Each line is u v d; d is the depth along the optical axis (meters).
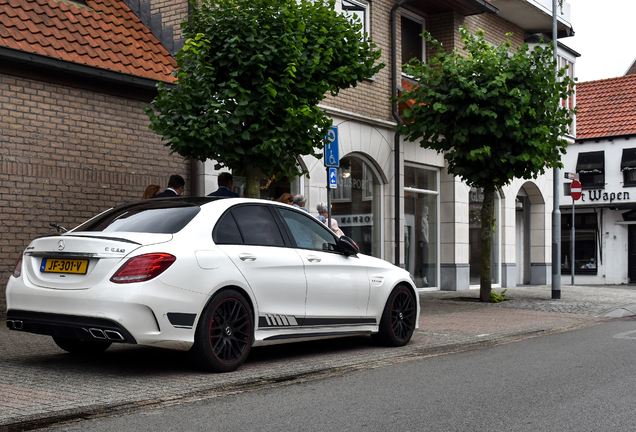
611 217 32.59
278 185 14.69
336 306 7.75
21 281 6.39
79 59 11.47
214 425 4.69
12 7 11.48
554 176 17.02
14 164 10.68
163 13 13.95
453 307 14.38
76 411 4.91
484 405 5.39
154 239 6.18
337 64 10.86
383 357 7.77
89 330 5.93
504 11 21.58
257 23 9.81
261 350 8.27
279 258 7.11
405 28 18.69
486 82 14.35
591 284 32.50
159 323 5.96
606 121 32.78
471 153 14.13
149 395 5.47
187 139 9.62
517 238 24.92
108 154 11.92
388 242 17.36
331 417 4.96
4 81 10.61
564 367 7.25
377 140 16.91
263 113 9.59
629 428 4.70
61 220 11.24
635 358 7.90
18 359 7.10
